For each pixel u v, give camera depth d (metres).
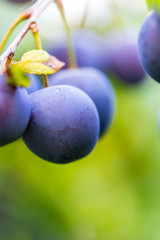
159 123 0.43
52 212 0.55
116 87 0.51
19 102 0.34
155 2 0.36
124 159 0.54
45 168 0.52
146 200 0.55
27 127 0.36
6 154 0.51
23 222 0.55
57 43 0.48
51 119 0.35
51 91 0.36
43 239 0.55
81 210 0.58
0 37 0.47
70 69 0.42
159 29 0.36
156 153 0.53
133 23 0.50
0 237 0.54
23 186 0.53
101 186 0.57
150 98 0.52
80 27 0.50
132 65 0.49
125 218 0.59
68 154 0.36
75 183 0.55
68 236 0.56
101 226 0.60
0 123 0.34
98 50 0.49
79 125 0.36
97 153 0.54
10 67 0.34
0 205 0.53
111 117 0.41
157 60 0.36
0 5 0.47
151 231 0.57
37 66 0.34
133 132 0.52
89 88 0.40
